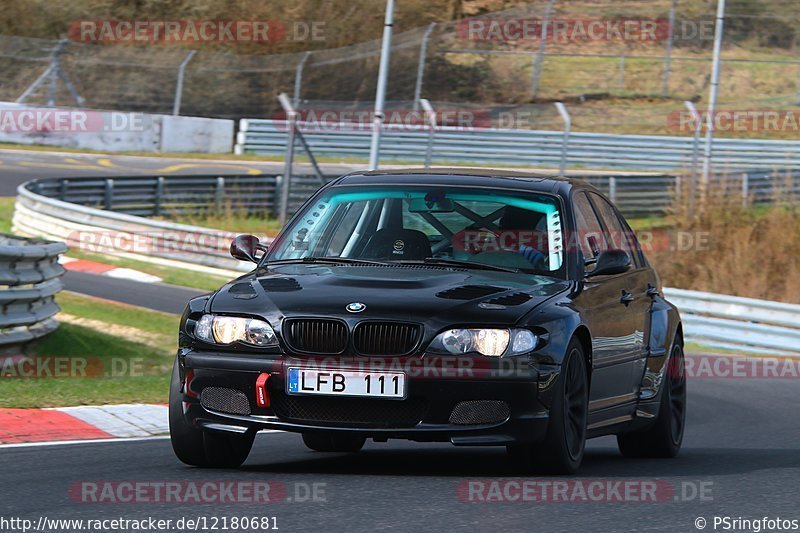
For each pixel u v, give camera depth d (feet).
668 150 391.04
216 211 315.78
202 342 71.56
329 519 56.85
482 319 69.15
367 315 68.95
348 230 82.43
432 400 68.03
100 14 480.23
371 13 485.97
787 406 134.21
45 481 68.18
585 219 85.71
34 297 129.59
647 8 506.07
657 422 93.30
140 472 72.43
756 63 488.44
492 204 82.58
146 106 454.81
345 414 68.95
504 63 467.11
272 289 73.00
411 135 393.91
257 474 71.51
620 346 83.66
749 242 277.85
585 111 435.53
